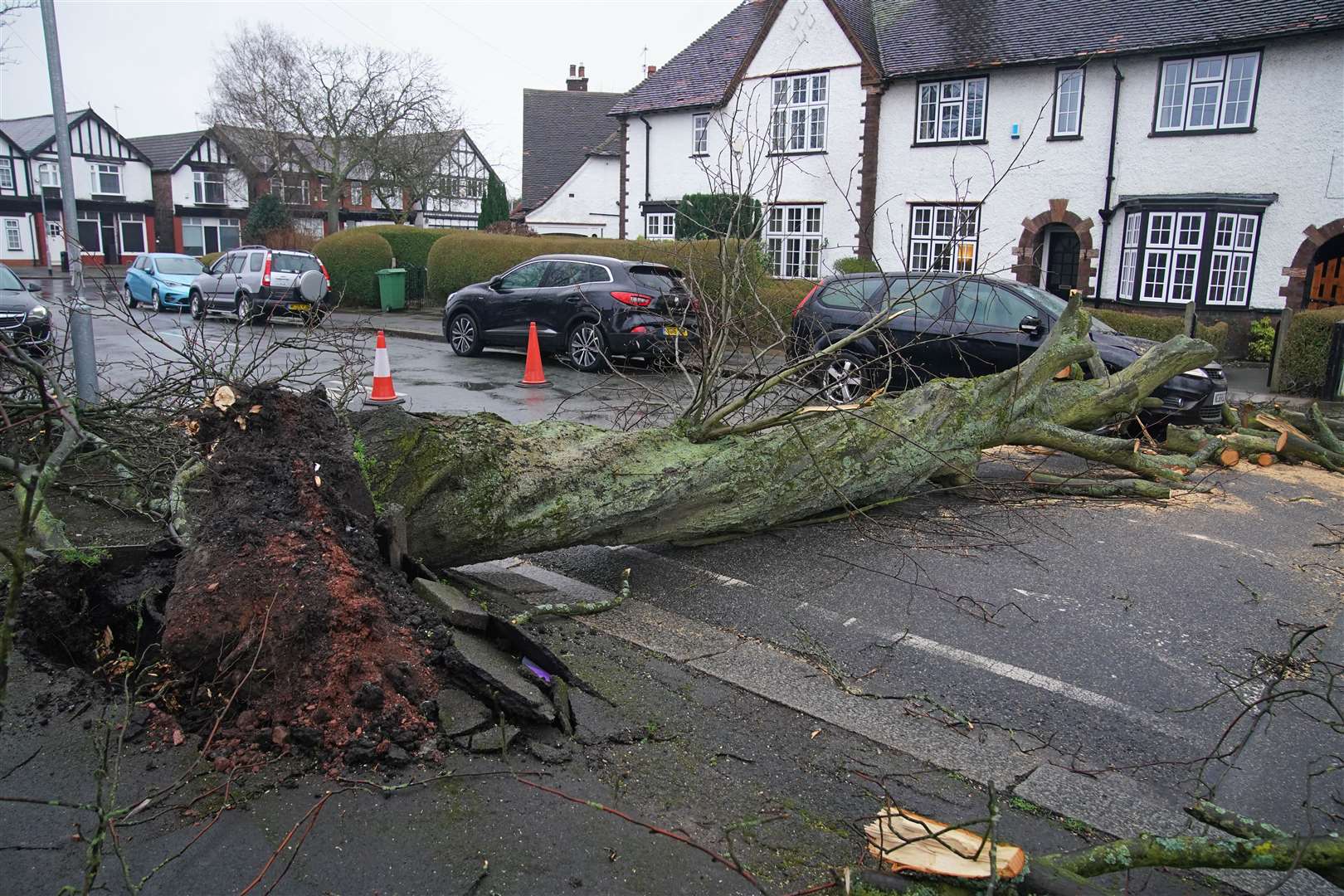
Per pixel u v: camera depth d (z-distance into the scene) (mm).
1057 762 3359
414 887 2439
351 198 49875
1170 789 3207
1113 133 18766
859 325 10570
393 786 2859
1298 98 16656
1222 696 3906
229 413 3750
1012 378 6629
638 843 2689
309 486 3633
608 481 4773
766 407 6469
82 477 6129
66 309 7355
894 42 22391
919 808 3016
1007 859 2490
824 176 22875
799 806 2975
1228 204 17391
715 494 5164
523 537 4523
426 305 25188
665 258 14773
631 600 4824
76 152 47125
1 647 2320
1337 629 4641
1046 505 6895
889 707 3713
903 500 6605
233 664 3178
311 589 3256
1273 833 2568
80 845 2523
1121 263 19094
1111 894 2402
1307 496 7336
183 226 51219
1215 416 9344
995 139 20328
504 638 3662
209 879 2422
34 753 2920
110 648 3654
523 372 13719
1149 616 4770
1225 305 17797
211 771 2896
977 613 4762
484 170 49000
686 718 3518
